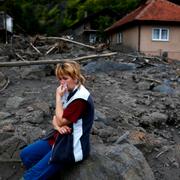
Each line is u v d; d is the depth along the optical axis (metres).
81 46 17.92
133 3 51.09
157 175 5.27
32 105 6.72
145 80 10.70
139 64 14.27
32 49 17.22
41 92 8.14
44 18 56.25
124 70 12.62
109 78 10.81
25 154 4.21
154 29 30.55
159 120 6.96
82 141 3.90
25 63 9.66
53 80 9.83
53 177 4.20
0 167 5.11
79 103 3.84
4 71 10.77
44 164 3.97
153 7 31.34
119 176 4.27
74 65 3.93
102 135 5.79
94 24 42.84
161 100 8.32
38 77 10.12
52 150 3.94
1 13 33.50
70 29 49.94
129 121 6.70
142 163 4.58
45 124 6.04
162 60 17.19
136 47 30.83
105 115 6.64
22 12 51.94
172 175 5.31
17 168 5.11
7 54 14.48
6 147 5.30
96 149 4.49
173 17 30.59
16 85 9.06
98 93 8.55
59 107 3.92
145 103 7.92
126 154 4.54
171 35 30.78
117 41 36.09
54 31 54.81
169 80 11.30
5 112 6.43
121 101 7.92
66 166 4.11
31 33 51.47
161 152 5.76
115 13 43.78
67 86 3.92
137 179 4.40
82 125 3.88
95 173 4.17
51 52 16.36
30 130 5.68
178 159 5.68
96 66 12.21
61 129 3.88
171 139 6.42
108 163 4.30
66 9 61.03
